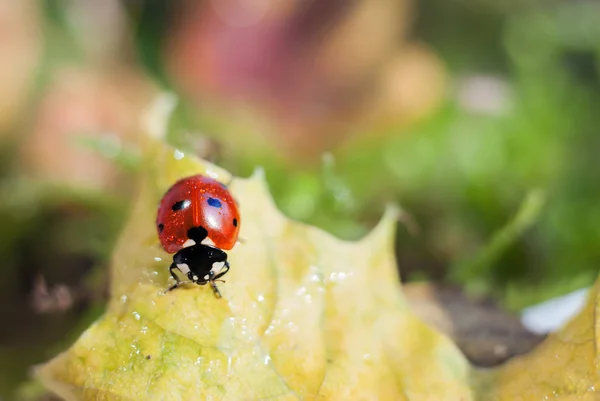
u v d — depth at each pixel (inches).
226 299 3.4
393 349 3.5
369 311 3.5
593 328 3.4
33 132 5.5
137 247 3.6
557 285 4.3
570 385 3.4
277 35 6.6
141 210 3.7
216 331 3.4
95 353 3.4
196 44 6.8
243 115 6.1
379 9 6.6
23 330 4.7
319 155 6.2
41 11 6.5
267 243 3.6
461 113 6.1
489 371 3.5
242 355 3.4
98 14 7.0
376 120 6.3
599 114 6.2
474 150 5.6
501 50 7.7
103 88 6.1
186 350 3.4
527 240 4.9
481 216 5.2
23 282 4.9
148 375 3.3
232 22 6.7
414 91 6.3
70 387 3.4
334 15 6.6
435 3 7.9
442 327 4.0
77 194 5.0
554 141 5.7
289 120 6.4
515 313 4.2
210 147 4.6
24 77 5.8
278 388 3.4
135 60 7.1
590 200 5.2
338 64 6.5
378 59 6.5
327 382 3.4
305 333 3.4
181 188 3.6
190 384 3.3
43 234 5.0
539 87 6.2
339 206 4.7
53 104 5.7
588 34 6.8
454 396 3.4
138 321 3.4
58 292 4.3
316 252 3.6
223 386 3.3
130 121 5.9
